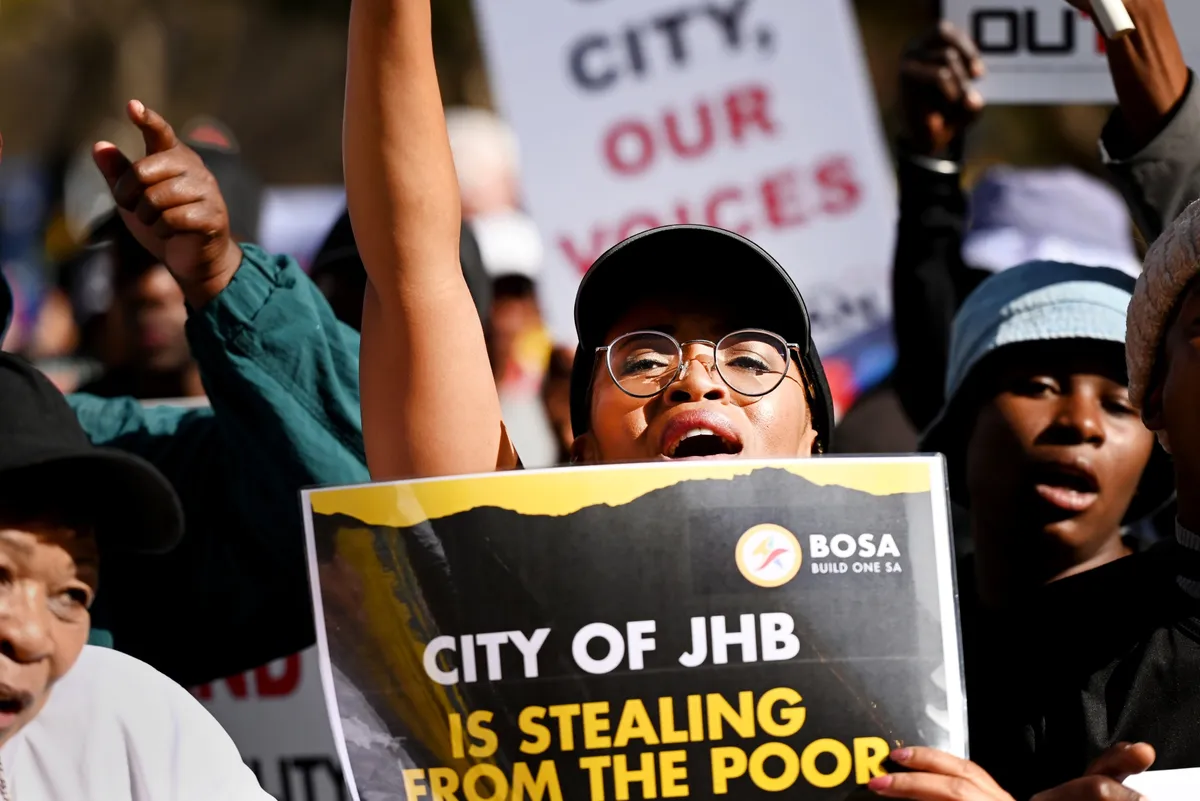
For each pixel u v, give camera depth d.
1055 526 3.77
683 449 3.07
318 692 4.30
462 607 2.57
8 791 2.82
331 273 4.59
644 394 3.05
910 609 2.58
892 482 2.61
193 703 2.98
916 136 4.62
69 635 2.79
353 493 2.61
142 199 3.37
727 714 2.54
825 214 5.47
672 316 3.16
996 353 3.82
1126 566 3.16
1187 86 3.62
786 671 2.55
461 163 7.17
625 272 3.18
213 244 3.54
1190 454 2.97
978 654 3.18
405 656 2.57
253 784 2.98
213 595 4.12
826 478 2.60
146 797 2.90
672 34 5.50
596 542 2.57
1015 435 3.79
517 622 2.56
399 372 3.05
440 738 2.55
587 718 2.54
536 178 5.54
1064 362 3.77
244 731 4.34
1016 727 3.02
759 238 5.50
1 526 2.71
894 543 2.59
